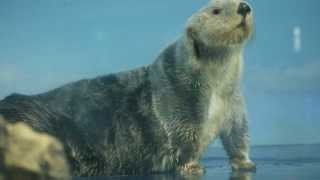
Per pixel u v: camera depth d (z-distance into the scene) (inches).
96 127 655.8
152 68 666.8
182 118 629.9
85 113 663.1
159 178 573.0
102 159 652.1
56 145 270.7
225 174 595.2
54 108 663.8
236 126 657.0
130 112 657.6
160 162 645.3
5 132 264.7
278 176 551.2
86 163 647.1
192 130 629.9
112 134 654.5
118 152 652.7
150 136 644.7
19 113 646.5
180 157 639.1
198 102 627.5
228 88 640.4
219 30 594.9
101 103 669.9
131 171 655.8
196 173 616.7
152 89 653.3
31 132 270.1
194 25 620.4
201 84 624.7
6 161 258.4
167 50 661.9
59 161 268.2
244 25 589.0
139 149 650.2
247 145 661.9
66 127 651.5
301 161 754.8
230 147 668.1
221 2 605.0
